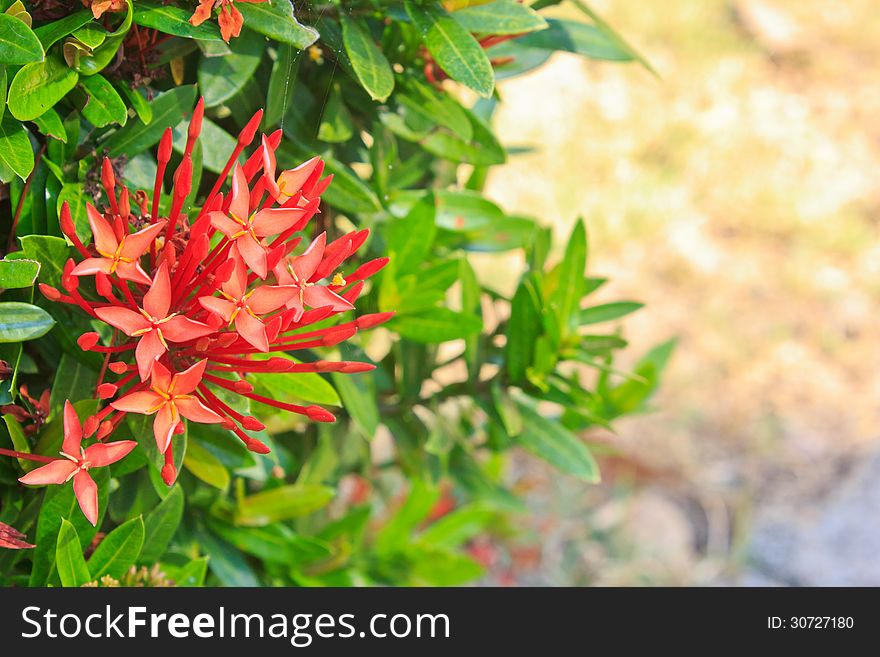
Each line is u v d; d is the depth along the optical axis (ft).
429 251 2.02
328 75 1.78
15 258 1.55
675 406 4.68
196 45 1.65
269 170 1.48
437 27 1.65
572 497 4.19
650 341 5.02
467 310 1.97
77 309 1.61
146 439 1.59
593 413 2.12
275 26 1.56
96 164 1.63
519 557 3.88
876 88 6.55
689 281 5.38
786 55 6.66
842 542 4.12
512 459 4.29
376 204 1.79
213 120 1.81
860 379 4.98
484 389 2.07
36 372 1.67
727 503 4.30
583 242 1.97
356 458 2.37
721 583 3.99
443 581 2.56
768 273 5.47
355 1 1.71
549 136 5.90
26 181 1.59
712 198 5.81
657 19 6.63
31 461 1.62
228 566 1.93
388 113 1.81
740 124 6.17
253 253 1.46
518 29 1.68
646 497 4.32
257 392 1.71
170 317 1.45
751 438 4.59
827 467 4.50
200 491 1.91
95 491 1.47
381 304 1.91
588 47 1.90
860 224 5.76
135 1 1.58
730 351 5.02
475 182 2.10
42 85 1.55
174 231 1.53
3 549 1.68
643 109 6.16
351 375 1.89
